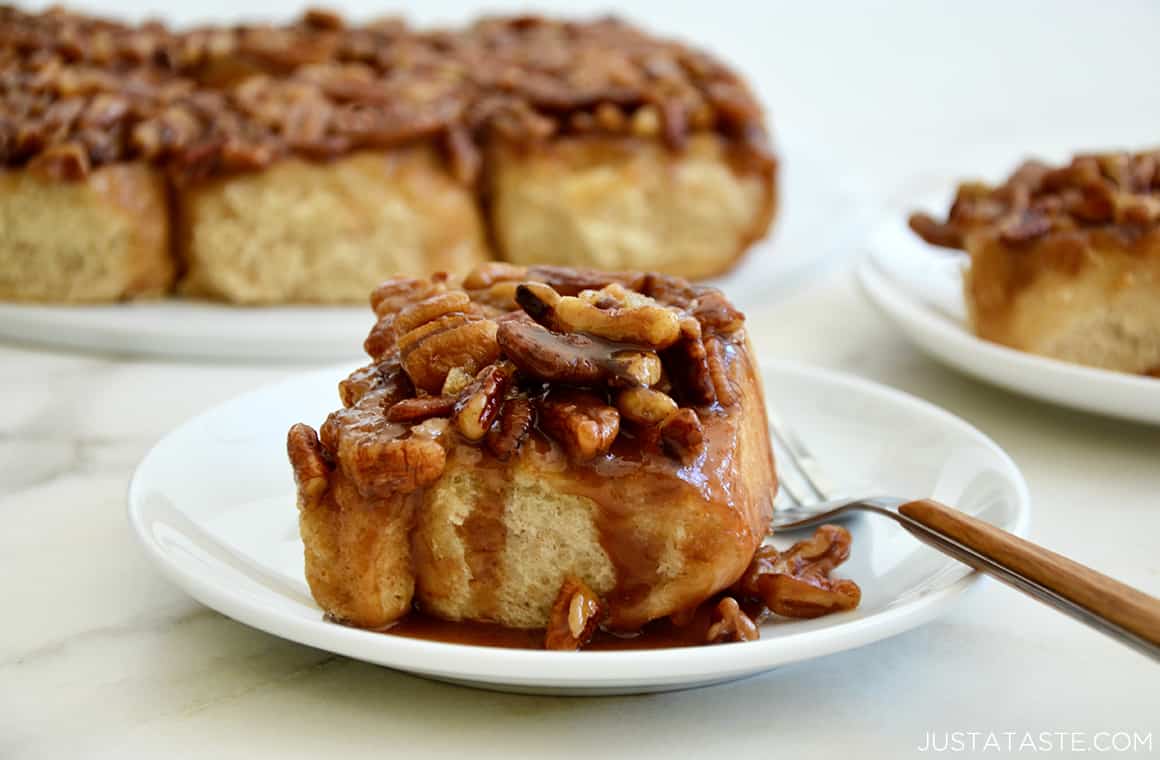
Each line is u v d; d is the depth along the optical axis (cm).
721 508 52
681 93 80
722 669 49
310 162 77
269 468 59
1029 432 66
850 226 87
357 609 53
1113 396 63
